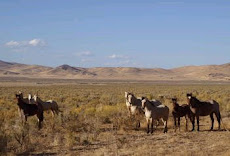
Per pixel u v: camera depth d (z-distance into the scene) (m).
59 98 50.53
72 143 16.88
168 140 17.53
